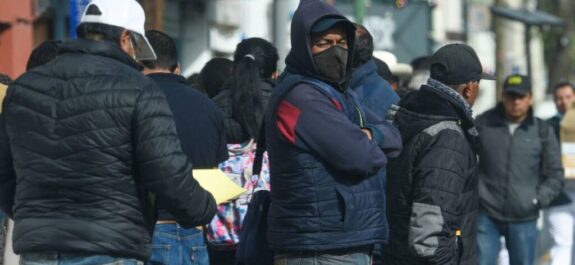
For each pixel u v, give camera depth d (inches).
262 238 561.0
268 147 547.2
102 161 493.4
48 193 498.6
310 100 530.6
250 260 563.5
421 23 2215.8
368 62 729.0
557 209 1151.6
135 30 519.2
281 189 538.6
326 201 529.3
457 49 617.3
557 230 1152.8
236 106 719.7
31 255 503.5
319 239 528.4
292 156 531.8
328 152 525.3
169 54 646.5
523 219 1022.4
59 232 494.3
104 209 494.3
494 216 1022.4
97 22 513.0
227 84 739.4
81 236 492.1
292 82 535.2
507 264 1195.3
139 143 494.9
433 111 607.2
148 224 510.0
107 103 494.6
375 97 718.5
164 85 632.4
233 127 718.5
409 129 608.7
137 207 502.0
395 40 2165.4
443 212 589.3
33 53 673.6
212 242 695.1
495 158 1023.0
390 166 616.4
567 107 1227.9
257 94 724.0
